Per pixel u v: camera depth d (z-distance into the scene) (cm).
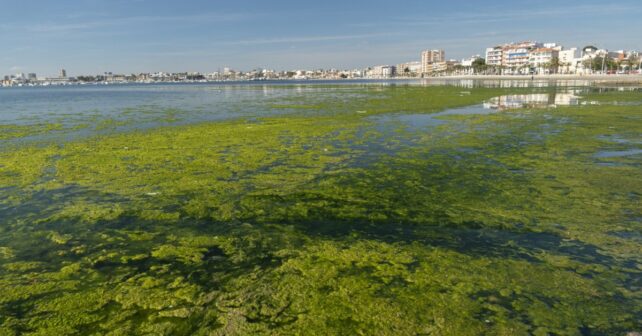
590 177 1441
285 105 4756
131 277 827
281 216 1128
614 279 785
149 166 1695
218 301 736
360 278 797
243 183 1434
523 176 1471
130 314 704
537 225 1039
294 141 2223
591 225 1033
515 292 746
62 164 1755
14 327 672
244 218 1120
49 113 4369
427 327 652
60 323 681
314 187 1378
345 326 658
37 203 1263
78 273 846
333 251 916
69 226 1086
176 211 1177
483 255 888
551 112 3312
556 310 694
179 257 905
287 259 884
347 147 2038
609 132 2316
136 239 1002
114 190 1377
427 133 2403
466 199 1240
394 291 752
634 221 1053
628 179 1405
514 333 637
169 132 2647
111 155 1928
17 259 910
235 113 3909
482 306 705
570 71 16575
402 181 1432
